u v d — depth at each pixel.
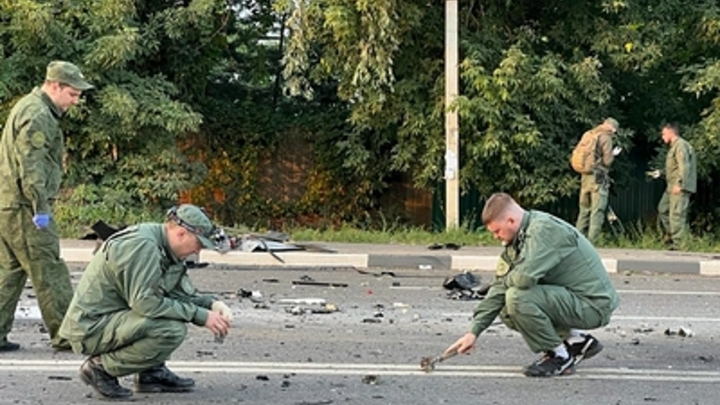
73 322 5.99
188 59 19.72
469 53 17.11
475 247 15.27
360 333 8.66
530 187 18.14
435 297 10.93
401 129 18.27
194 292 6.29
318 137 21.11
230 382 6.79
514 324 7.01
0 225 7.25
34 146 7.10
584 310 6.89
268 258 13.60
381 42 16.83
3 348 7.48
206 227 6.08
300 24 17.02
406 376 7.10
